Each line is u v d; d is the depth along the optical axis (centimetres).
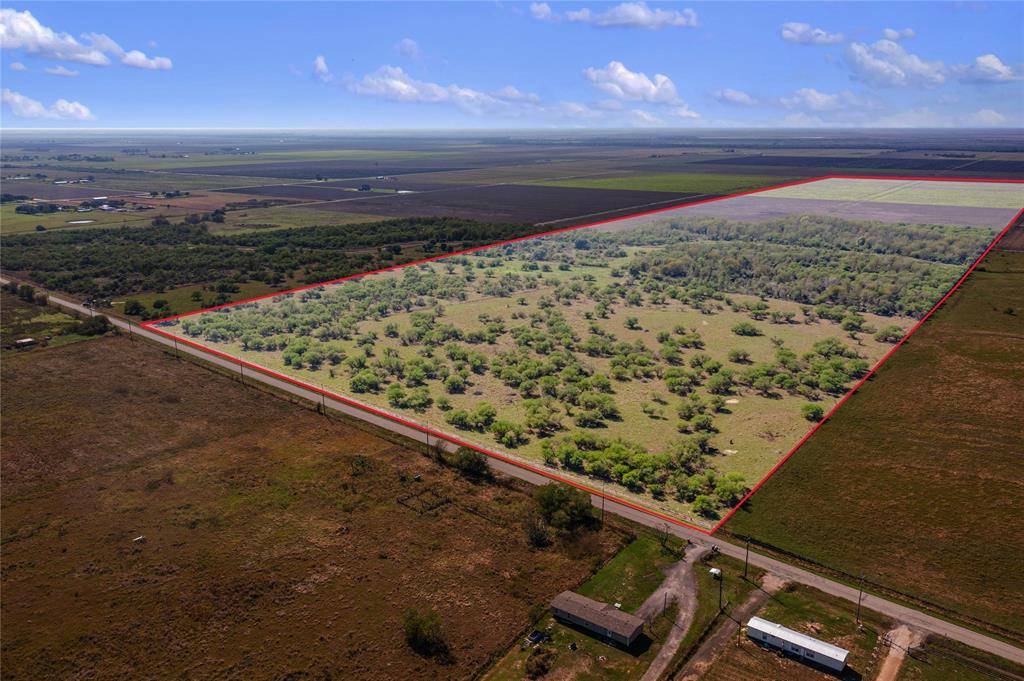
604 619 7281
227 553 8725
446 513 9625
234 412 12912
